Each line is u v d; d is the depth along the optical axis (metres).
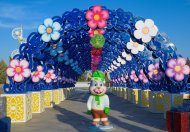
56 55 18.19
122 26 13.93
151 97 16.22
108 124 11.40
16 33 16.75
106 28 14.05
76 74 34.50
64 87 27.17
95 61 24.91
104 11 13.09
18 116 12.80
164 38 13.31
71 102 23.64
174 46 13.04
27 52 13.13
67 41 17.95
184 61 12.40
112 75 35.12
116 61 24.59
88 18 13.06
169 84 12.91
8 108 12.80
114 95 33.25
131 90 23.00
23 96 12.88
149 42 13.52
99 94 11.45
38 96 16.16
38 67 15.70
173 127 7.92
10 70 12.88
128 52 18.20
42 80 18.09
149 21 13.31
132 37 14.04
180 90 12.64
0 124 7.04
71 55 22.91
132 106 19.58
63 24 13.31
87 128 11.31
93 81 11.69
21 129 11.08
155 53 13.37
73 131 10.69
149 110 16.70
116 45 19.41
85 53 24.84
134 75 21.44
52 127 11.52
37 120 13.41
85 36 17.66
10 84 12.98
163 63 12.98
